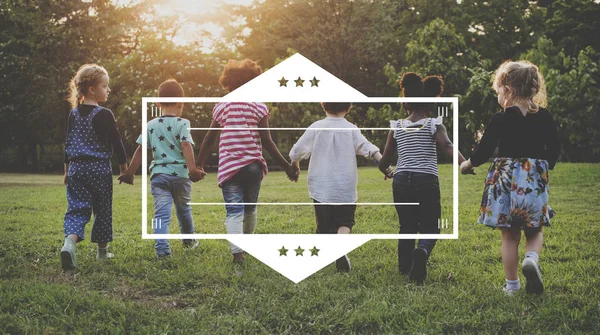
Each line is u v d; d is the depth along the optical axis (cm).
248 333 298
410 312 318
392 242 530
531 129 359
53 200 928
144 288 385
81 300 335
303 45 2808
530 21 2617
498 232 561
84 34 2169
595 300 335
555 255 458
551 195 854
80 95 458
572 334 288
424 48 1669
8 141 2405
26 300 340
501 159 362
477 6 2602
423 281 382
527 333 290
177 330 296
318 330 299
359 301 342
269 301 340
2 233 584
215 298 355
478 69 1563
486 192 363
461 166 387
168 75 1995
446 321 303
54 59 2116
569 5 2539
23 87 2167
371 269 427
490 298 340
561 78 1530
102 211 457
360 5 2833
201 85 1992
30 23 2108
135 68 2022
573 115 1557
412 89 412
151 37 2066
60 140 2395
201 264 434
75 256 426
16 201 911
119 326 302
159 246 469
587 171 1103
